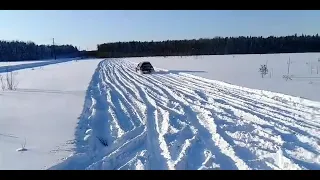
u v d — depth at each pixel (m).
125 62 61.09
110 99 15.13
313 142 7.68
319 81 19.42
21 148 7.31
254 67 32.81
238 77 23.05
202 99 14.32
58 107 12.94
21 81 25.09
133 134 8.78
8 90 18.97
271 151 7.09
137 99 14.91
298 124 9.38
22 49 110.06
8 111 12.11
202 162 6.57
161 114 11.30
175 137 8.31
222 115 10.81
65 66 50.75
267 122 9.70
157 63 50.09
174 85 20.19
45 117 10.94
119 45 137.25
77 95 16.52
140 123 10.05
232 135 8.38
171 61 55.03
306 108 11.50
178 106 12.72
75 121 10.27
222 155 6.93
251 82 19.72
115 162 6.67
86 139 8.19
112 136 8.77
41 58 119.88
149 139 8.22
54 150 7.21
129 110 12.26
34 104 13.77
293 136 8.24
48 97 15.88
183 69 34.19
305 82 19.05
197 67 36.69
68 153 7.01
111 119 10.83
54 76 29.98
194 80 22.80
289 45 105.31
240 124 9.48
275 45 106.06
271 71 26.80
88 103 14.08
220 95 15.26
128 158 6.89
